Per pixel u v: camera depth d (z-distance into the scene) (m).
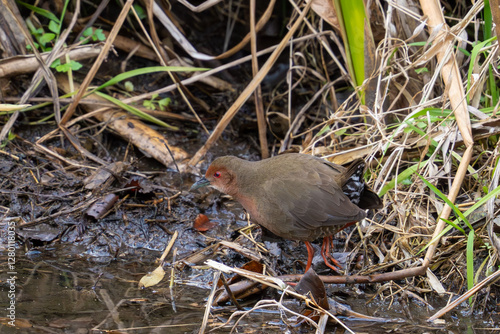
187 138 11.71
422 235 8.22
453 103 7.98
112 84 11.95
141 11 12.66
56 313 7.10
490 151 8.95
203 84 12.72
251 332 6.89
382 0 10.95
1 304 7.27
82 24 12.64
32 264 8.52
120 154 11.23
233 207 10.11
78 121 11.43
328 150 10.08
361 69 9.94
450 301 7.80
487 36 9.21
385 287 7.96
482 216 8.62
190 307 7.46
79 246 9.07
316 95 11.28
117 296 7.67
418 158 9.57
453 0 11.66
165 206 9.82
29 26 11.74
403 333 6.95
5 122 11.08
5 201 9.63
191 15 13.60
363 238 8.70
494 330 7.10
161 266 8.49
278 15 13.59
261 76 9.95
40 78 10.84
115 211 9.62
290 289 7.30
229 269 7.23
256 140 11.87
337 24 10.02
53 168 10.45
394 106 10.17
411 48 9.77
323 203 7.73
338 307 7.44
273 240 8.94
